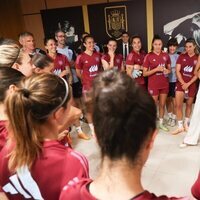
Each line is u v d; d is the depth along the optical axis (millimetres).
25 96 931
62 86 997
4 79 1158
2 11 5441
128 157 671
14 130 938
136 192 675
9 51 1559
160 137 3920
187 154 3432
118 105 647
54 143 980
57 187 928
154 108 667
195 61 3855
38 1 5598
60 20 5602
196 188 1175
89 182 757
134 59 4270
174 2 4805
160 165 3246
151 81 4102
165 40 5086
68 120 1056
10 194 1033
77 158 959
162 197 683
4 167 988
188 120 4074
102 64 4332
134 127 648
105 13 5270
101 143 682
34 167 934
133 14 5109
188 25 4855
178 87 3926
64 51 4766
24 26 5836
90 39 4191
